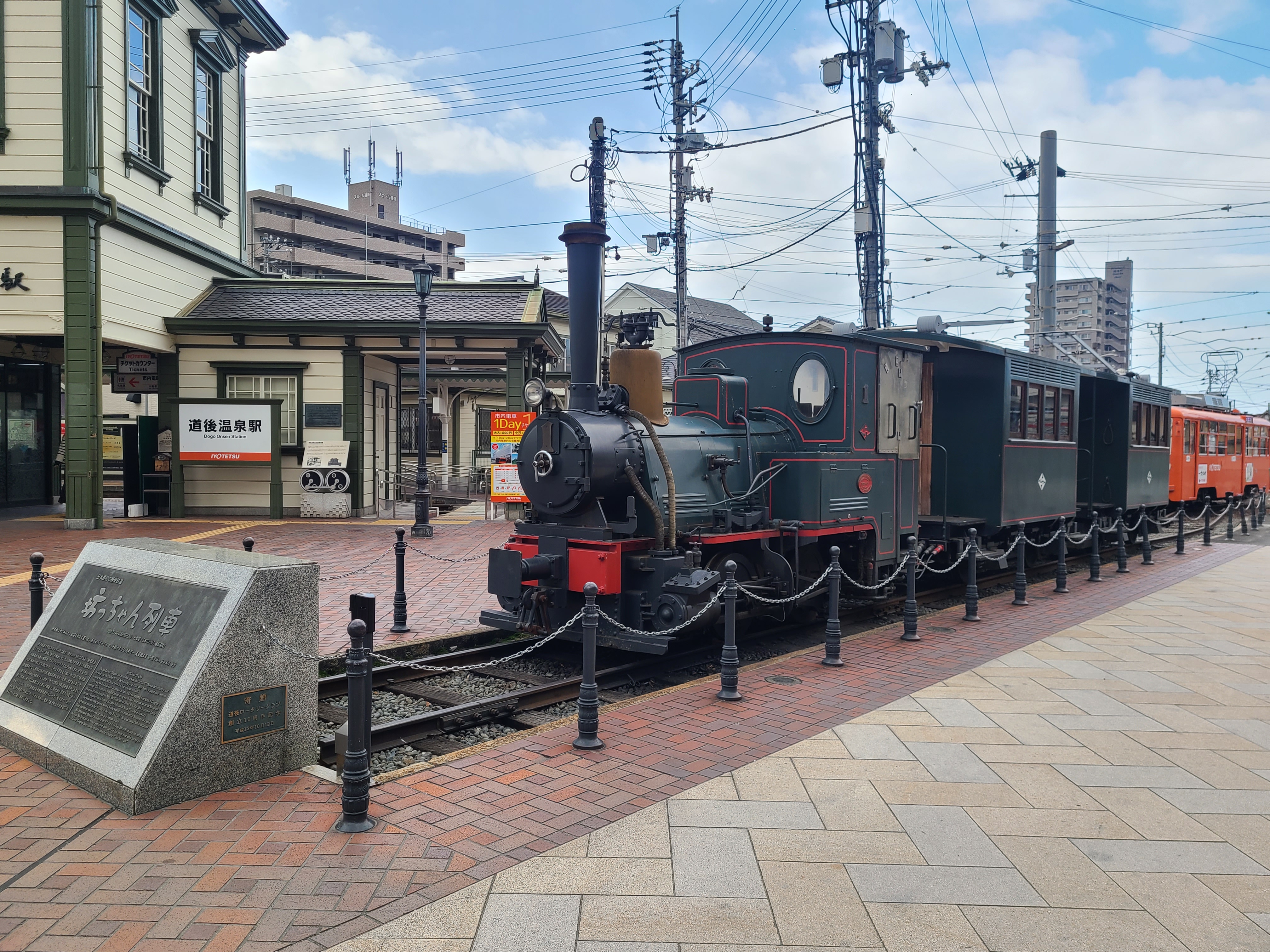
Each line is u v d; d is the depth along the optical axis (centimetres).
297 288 1911
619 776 494
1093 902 363
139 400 2547
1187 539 1903
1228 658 784
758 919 346
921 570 1116
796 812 446
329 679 692
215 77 1939
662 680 761
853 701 645
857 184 1836
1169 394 1830
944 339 1179
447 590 1064
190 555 524
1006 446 1155
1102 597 1129
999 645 836
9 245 1457
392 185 8212
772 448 896
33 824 417
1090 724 593
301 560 509
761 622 960
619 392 776
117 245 1560
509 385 1803
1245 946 333
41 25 1441
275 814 434
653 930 337
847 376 874
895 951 326
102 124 1484
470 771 500
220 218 1961
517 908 351
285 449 1780
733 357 966
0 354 1747
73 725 488
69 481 1491
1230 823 441
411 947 324
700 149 2470
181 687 449
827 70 1878
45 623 555
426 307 1509
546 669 786
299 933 331
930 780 491
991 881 379
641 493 743
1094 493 1602
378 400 1948
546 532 786
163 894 356
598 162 2350
